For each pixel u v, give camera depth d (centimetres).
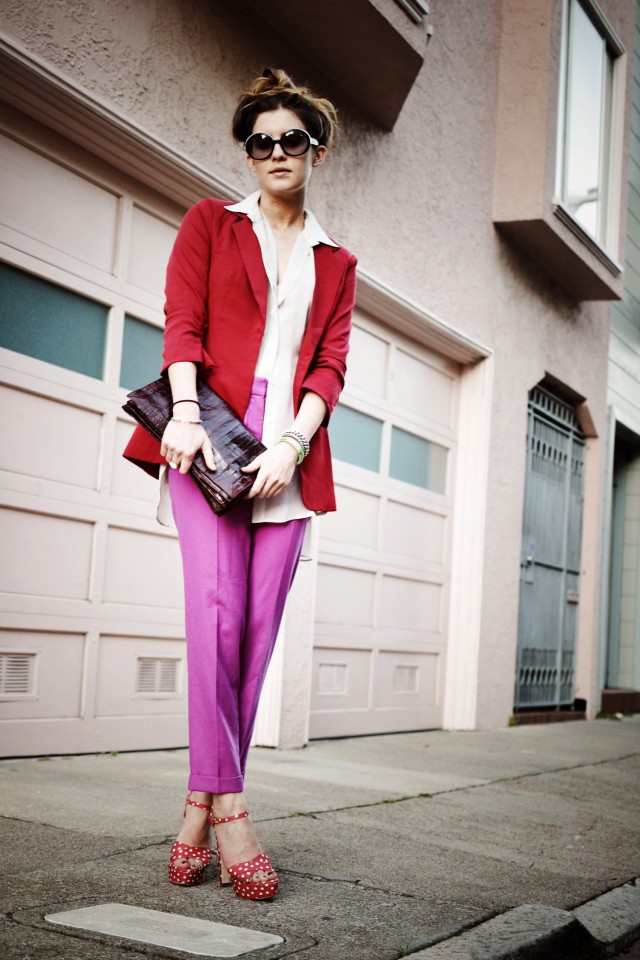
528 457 833
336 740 592
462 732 708
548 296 848
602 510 975
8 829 284
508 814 392
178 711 478
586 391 931
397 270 625
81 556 427
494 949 214
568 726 830
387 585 653
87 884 234
